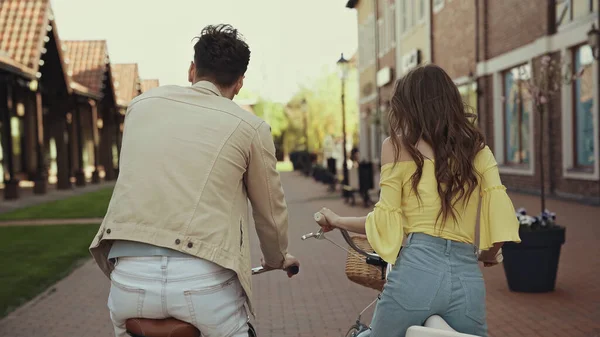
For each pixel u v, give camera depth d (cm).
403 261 249
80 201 2114
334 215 277
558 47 1697
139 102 267
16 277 853
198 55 271
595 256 887
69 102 2728
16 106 3097
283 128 7300
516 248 699
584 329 563
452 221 251
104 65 3262
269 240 271
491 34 2172
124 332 255
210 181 247
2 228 1412
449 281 243
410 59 3117
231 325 246
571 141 1677
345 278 834
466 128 258
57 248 1112
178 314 236
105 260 263
